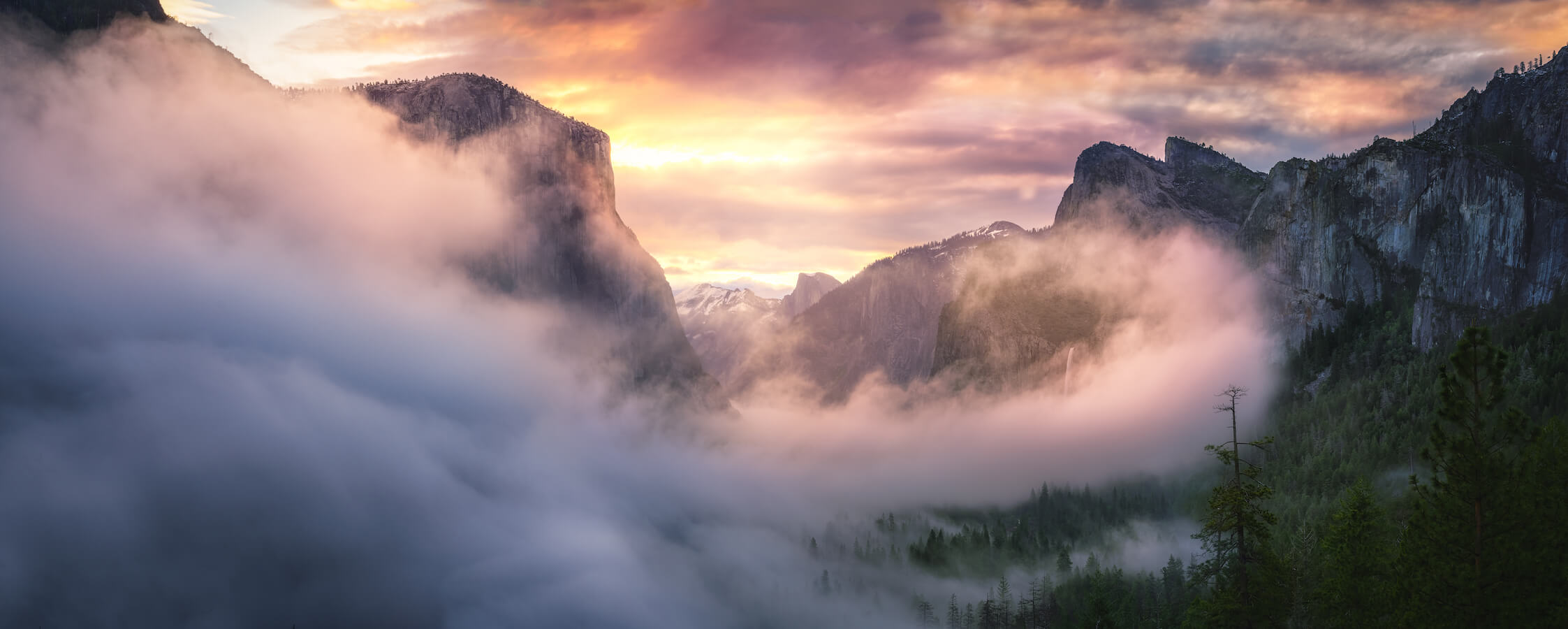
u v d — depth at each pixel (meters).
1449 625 64.44
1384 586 84.19
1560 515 65.81
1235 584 75.44
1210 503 74.88
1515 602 62.69
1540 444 68.00
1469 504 65.19
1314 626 94.44
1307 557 120.69
